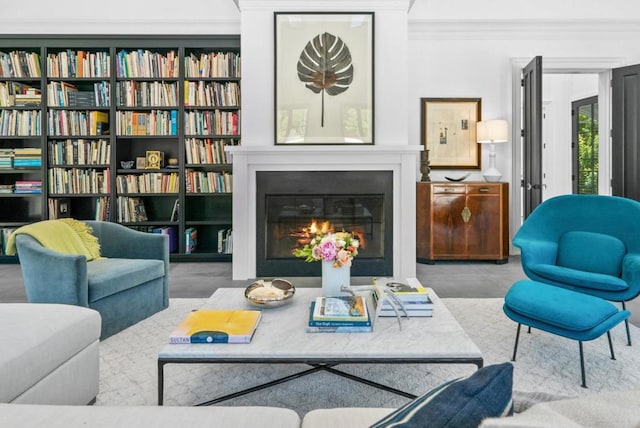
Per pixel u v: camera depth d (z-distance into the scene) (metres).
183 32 4.66
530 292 2.09
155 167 4.72
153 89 4.63
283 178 3.95
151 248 2.95
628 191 4.70
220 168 4.98
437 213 4.57
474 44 4.95
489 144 4.99
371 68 3.95
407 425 0.51
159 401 1.42
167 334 2.49
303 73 3.96
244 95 3.95
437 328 1.63
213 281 3.89
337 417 0.87
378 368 2.01
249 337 1.48
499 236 4.57
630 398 0.55
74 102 4.61
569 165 6.80
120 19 4.59
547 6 4.82
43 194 4.61
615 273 2.41
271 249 4.01
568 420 0.49
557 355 2.16
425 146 4.97
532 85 4.62
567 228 2.73
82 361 1.61
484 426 0.48
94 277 2.37
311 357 1.41
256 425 0.82
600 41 4.91
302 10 3.93
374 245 4.02
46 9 4.63
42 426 0.81
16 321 1.48
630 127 4.68
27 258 2.32
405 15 3.94
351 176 3.96
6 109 4.63
